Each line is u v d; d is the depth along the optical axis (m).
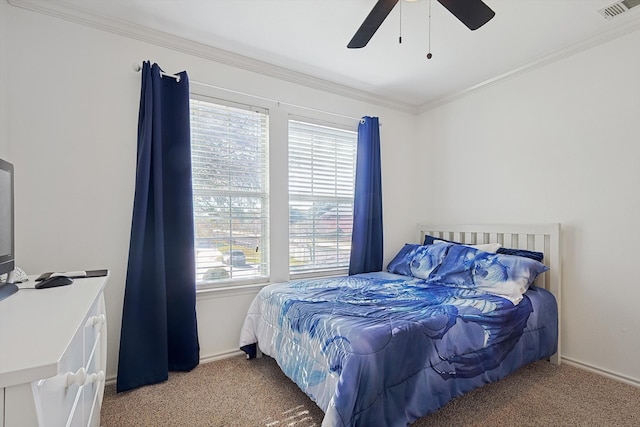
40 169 1.86
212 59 2.41
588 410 1.73
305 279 2.76
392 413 1.35
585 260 2.24
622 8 1.88
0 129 1.70
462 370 1.61
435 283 2.47
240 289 2.52
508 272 2.17
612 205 2.12
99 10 1.93
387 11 1.57
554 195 2.42
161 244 2.07
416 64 2.59
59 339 0.70
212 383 2.04
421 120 3.53
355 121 3.17
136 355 1.97
